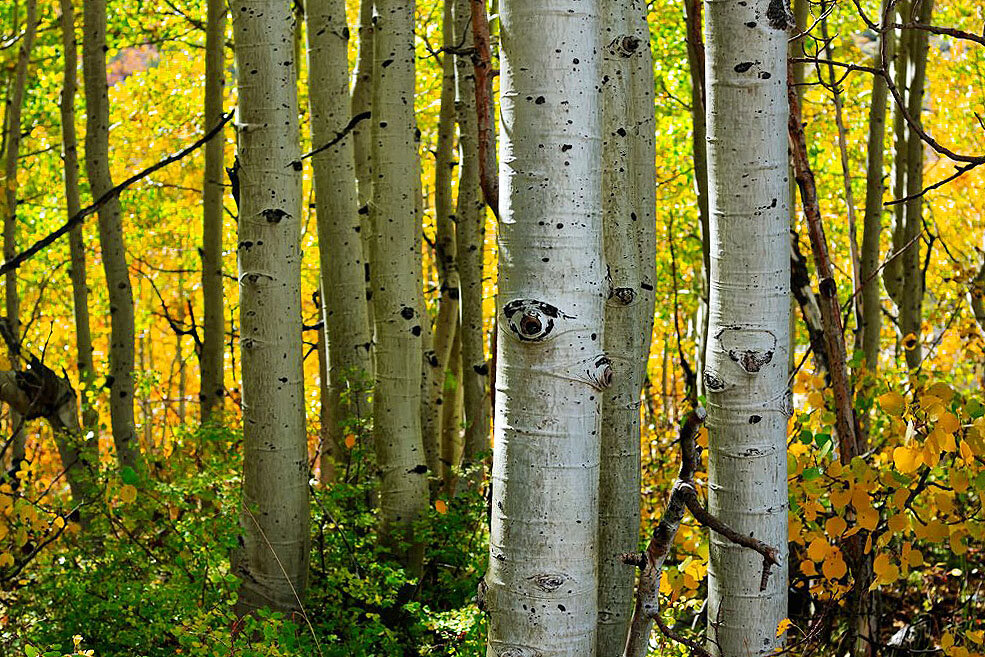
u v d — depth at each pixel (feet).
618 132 10.06
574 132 7.38
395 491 17.72
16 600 15.61
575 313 7.41
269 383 13.70
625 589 10.34
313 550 17.03
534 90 7.39
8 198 28.27
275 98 13.30
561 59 7.35
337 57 19.81
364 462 19.83
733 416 9.17
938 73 36.29
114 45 37.86
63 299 43.86
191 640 11.69
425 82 39.42
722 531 7.34
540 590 7.47
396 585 14.84
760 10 8.73
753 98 8.82
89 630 14.02
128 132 41.55
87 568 15.40
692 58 18.40
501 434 7.64
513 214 7.48
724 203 9.02
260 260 13.50
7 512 15.69
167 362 53.47
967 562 15.81
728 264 9.05
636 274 10.18
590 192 7.47
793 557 13.74
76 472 16.99
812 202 11.37
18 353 18.31
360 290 20.68
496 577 7.68
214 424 18.86
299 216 13.78
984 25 11.41
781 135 8.95
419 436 17.95
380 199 17.70
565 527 7.48
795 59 11.26
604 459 10.27
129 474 14.52
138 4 36.76
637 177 10.57
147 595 13.44
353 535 17.39
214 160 24.97
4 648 13.75
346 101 20.10
